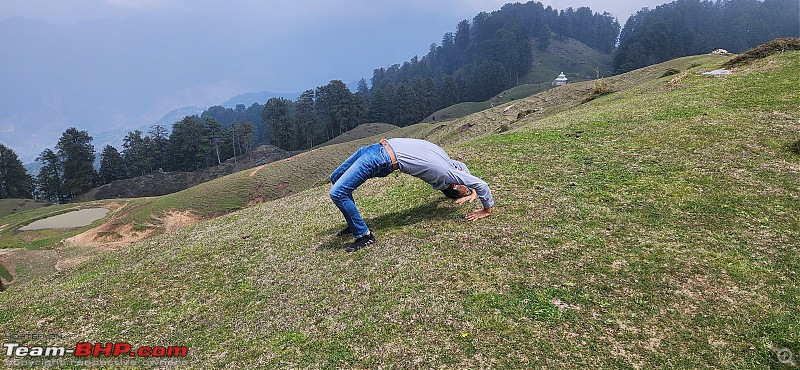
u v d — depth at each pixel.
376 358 5.62
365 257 8.64
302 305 7.33
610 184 11.18
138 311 8.10
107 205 79.62
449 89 193.62
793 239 7.80
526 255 7.82
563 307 6.32
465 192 10.73
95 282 10.21
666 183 10.80
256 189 79.19
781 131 13.76
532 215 9.54
